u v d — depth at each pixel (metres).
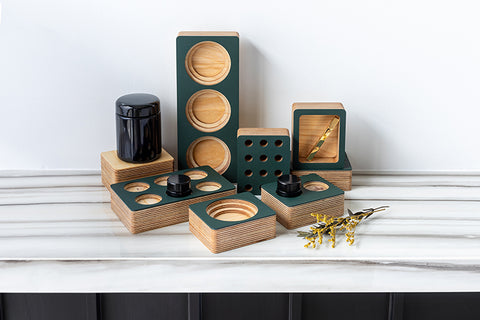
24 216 0.97
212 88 1.04
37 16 1.04
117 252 0.87
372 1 1.05
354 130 1.14
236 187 1.10
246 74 1.10
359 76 1.10
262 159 1.02
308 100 1.12
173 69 1.09
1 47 1.06
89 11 1.05
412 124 1.14
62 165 1.15
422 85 1.11
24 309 1.07
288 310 1.08
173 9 1.05
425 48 1.08
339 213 0.98
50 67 1.08
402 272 0.87
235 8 1.06
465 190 1.09
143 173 1.03
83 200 1.04
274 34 1.07
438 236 0.93
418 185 1.11
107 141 1.14
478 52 1.08
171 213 0.94
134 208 0.91
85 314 1.08
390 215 0.99
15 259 0.85
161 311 1.08
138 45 1.07
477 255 0.88
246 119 1.13
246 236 0.89
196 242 0.90
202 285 0.87
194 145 1.09
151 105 1.00
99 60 1.08
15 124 1.12
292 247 0.89
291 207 0.93
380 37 1.08
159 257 0.86
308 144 1.08
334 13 1.06
